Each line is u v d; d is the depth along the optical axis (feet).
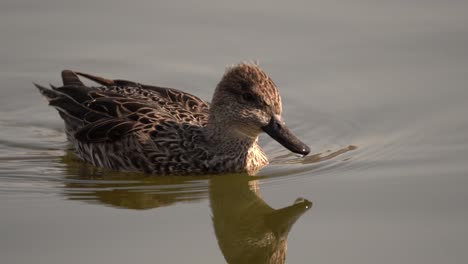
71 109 54.49
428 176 50.44
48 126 59.57
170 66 64.13
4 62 64.90
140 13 69.82
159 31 67.56
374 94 60.49
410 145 54.75
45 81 63.31
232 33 67.00
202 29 67.62
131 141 51.11
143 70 63.77
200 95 61.52
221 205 48.52
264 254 44.78
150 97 54.13
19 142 56.80
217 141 51.13
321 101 60.34
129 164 51.49
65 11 69.92
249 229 47.01
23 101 62.13
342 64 63.57
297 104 60.08
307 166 52.70
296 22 67.82
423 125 56.90
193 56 65.00
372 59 63.77
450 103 58.85
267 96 48.93
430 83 60.95
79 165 53.36
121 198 48.70
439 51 63.93
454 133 55.57
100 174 51.78
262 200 49.06
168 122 51.83
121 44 66.49
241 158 51.42
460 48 63.82
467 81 60.70
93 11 70.03
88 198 48.37
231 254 44.27
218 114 50.65
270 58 64.13
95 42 66.69
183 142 51.21
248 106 49.34
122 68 63.98
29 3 70.38
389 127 57.16
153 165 51.08
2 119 60.08
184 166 51.11
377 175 51.01
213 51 65.21
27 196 48.39
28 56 65.46
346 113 59.00
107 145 51.83
